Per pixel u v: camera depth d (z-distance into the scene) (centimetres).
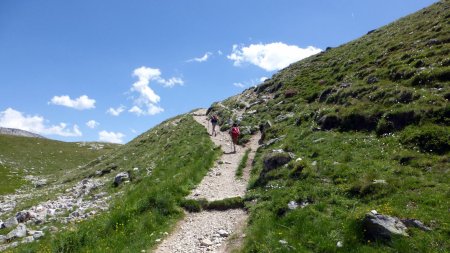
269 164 2491
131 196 2622
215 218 2136
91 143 11706
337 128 2850
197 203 2306
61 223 2733
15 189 6131
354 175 2008
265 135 3675
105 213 2467
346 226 1532
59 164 8825
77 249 1872
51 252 1848
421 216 1476
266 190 2219
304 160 2359
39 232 2484
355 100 3094
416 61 3212
